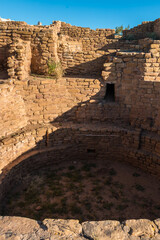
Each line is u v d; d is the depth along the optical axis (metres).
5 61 16.41
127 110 15.84
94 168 14.59
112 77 15.64
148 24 21.48
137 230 3.95
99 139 15.20
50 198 11.27
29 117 14.76
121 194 11.76
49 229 3.97
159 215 10.20
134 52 15.35
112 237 3.80
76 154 15.54
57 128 14.60
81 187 12.30
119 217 10.00
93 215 10.08
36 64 16.92
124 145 15.02
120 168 14.68
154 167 13.43
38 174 13.64
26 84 14.38
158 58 14.21
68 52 17.69
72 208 10.48
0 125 12.44
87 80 15.72
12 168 11.91
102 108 15.88
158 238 3.80
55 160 14.92
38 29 16.00
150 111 14.50
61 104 15.60
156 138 13.55
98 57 17.62
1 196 10.71
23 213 10.08
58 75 16.53
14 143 12.62
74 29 22.06
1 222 4.13
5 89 12.87
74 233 3.90
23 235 3.80
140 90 14.70
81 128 15.06
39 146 14.34
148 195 11.74
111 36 21.84
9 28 15.99
